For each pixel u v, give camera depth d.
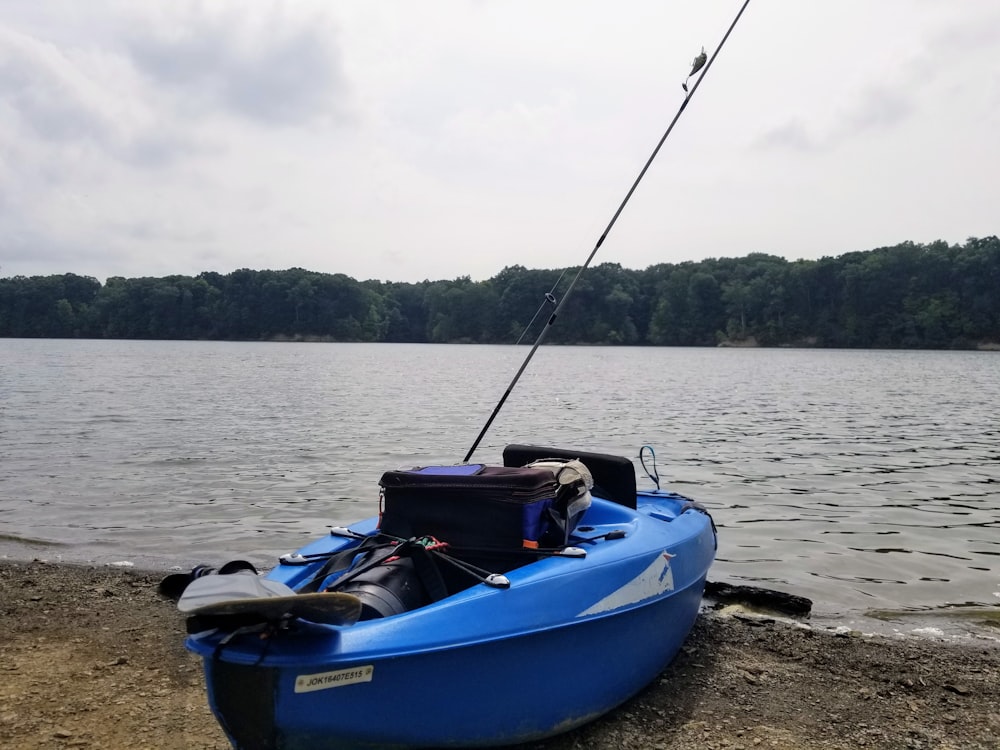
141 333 138.62
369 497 10.95
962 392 33.34
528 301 131.25
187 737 4.16
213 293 140.88
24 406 23.41
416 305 159.50
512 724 3.69
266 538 8.80
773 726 4.37
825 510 10.29
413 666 3.30
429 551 3.96
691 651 5.47
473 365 61.22
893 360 74.00
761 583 7.25
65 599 6.57
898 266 114.19
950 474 13.10
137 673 5.02
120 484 11.74
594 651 3.99
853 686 4.95
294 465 13.59
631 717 4.41
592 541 4.47
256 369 50.09
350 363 63.19
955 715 4.57
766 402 27.84
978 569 7.75
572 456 5.55
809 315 119.38
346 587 3.71
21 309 139.50
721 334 124.94
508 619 3.57
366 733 3.26
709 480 12.41
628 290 133.12
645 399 28.97
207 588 3.06
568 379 42.62
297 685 3.10
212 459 14.14
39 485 11.60
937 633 6.04
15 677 4.95
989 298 107.19
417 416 22.06
